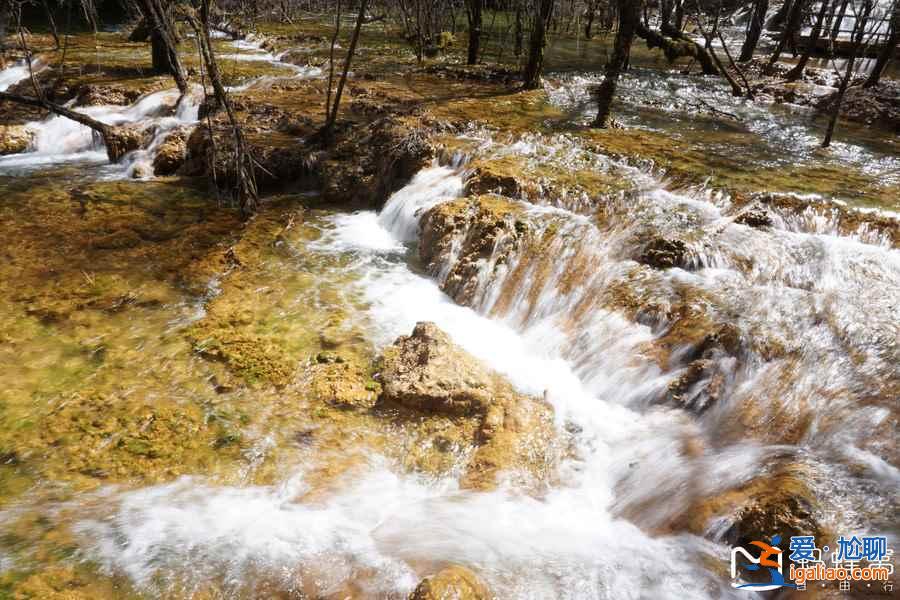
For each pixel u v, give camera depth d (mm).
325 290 6887
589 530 4188
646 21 16109
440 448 4863
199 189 9547
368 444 4879
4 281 6812
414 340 5781
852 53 9398
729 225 6883
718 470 4305
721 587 3617
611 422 5141
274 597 3674
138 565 3809
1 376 5371
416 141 9227
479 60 16453
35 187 9508
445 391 5148
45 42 18062
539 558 3914
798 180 8008
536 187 7773
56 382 5336
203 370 5535
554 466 4734
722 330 5262
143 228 8180
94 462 4578
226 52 17625
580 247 6742
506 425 5016
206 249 7664
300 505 4320
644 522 4199
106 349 5785
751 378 4934
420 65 15477
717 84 14195
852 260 6137
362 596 3662
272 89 13094
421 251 7590
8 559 3799
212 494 4371
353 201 9109
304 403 5195
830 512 3693
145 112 12219
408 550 3959
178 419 4977
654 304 5820
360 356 5781
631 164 8594
